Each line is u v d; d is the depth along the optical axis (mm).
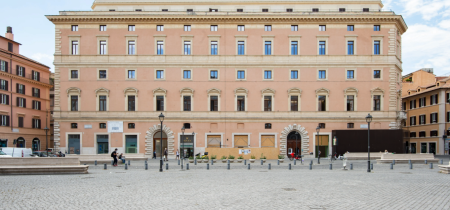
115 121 62500
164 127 62656
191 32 63688
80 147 62188
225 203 16578
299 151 63625
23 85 73125
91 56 62906
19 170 29922
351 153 55500
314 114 62875
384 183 24281
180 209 15266
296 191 20297
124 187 22156
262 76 63188
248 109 63062
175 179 27031
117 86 63031
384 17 63125
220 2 67188
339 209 15383
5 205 16250
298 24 63750
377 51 63875
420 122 82438
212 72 63562
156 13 63750
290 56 63281
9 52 68812
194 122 62969
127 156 56906
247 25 63781
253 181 25500
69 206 16000
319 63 63125
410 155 47344
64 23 63188
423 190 20969
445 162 48938
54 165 31500
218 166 42156
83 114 62531
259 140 62812
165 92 62781
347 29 63812
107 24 63375
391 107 62906
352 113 62812
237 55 63312
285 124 63094
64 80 62875
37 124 77688
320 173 32562
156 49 63344
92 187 22109
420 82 90375
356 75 63125
